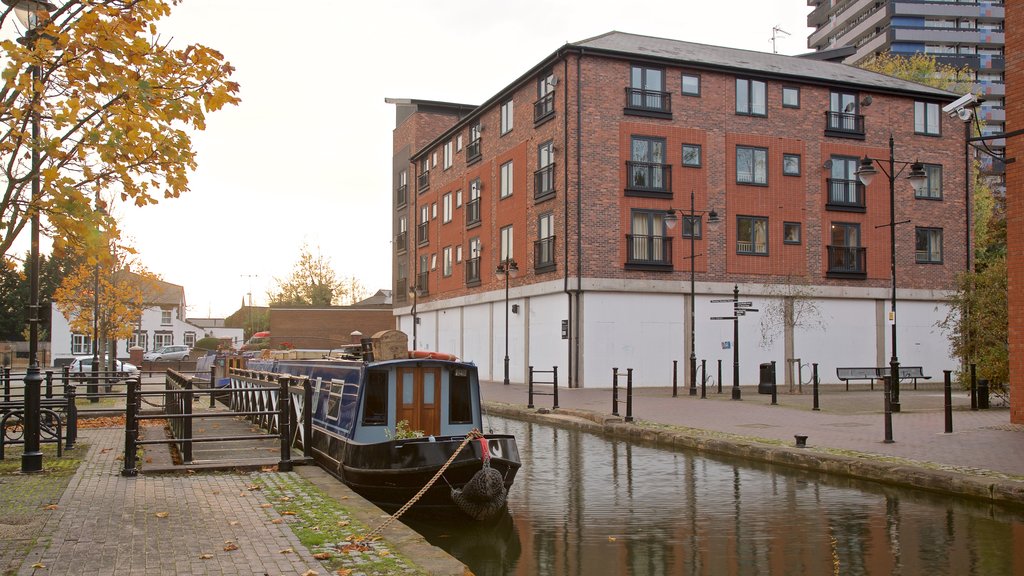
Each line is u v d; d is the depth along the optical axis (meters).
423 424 11.00
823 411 19.61
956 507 9.81
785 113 34.81
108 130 6.59
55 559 6.13
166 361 54.00
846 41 96.25
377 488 9.80
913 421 16.94
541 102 34.12
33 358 10.45
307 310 62.31
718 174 33.56
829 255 35.22
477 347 40.72
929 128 37.44
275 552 6.45
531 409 21.69
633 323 32.16
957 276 24.14
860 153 36.03
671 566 7.52
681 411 20.03
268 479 9.90
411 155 51.28
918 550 7.96
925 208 37.03
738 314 24.39
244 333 83.12
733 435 14.98
